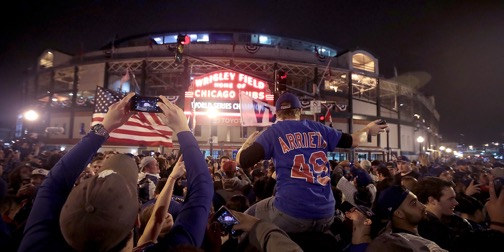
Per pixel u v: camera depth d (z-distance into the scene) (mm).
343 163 12070
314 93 15336
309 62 45625
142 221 3029
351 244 2891
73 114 42938
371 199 4734
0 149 13305
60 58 47344
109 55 44344
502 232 2578
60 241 1312
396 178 3811
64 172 1564
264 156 2684
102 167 1480
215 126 39500
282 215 2465
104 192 1170
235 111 19953
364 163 12320
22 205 4207
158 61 40594
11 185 5809
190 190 1747
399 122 51281
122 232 1189
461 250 2766
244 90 20344
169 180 2398
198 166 1802
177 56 12664
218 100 19891
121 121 1866
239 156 2688
